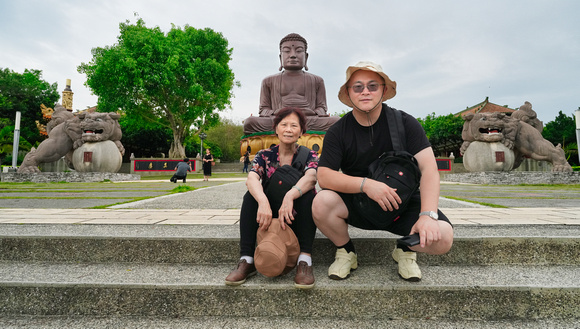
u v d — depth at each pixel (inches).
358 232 101.7
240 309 71.8
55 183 434.3
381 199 68.9
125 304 72.2
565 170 523.2
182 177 436.1
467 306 69.9
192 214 135.9
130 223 112.0
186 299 72.2
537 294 69.7
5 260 90.5
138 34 847.1
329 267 81.9
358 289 71.1
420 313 70.3
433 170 71.8
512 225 106.9
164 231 99.3
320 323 68.1
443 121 1336.1
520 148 560.1
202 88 911.0
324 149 80.3
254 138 674.2
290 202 76.3
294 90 665.6
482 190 319.6
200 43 1000.2
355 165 81.1
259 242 77.2
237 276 72.3
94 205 179.3
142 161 865.5
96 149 522.6
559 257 87.6
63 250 90.7
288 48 658.2
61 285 72.9
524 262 87.9
